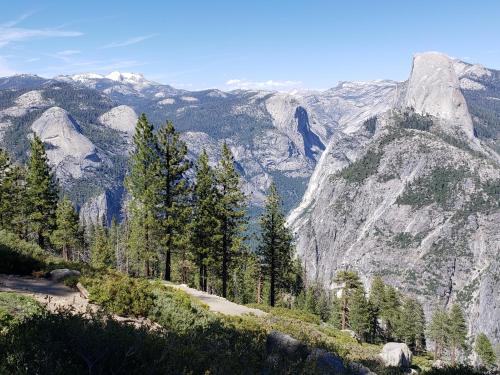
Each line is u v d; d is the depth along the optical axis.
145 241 50.56
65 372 7.29
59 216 77.25
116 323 9.57
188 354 9.72
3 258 20.67
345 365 14.87
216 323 17.44
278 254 56.53
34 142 56.56
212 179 48.97
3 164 57.12
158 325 16.77
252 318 26.52
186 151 46.31
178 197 46.97
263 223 55.81
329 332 32.91
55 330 8.44
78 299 17.31
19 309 13.45
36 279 19.78
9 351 7.51
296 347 14.73
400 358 24.11
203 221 48.00
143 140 45.47
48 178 57.62
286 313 37.25
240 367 10.65
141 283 19.28
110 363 8.11
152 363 8.56
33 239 65.31
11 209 57.03
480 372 17.12
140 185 46.25
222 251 51.00
